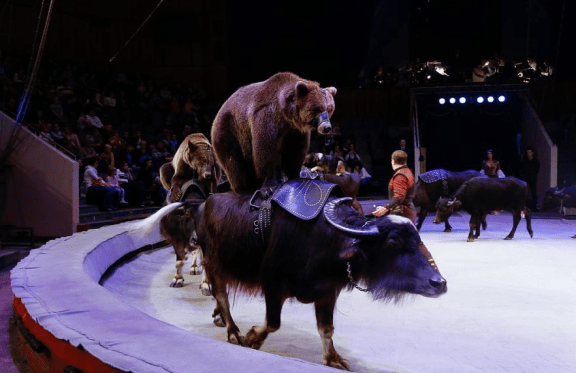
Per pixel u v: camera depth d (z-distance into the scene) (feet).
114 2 81.25
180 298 23.11
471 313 19.81
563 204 59.62
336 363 13.74
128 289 25.07
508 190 40.65
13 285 17.44
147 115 72.23
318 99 14.93
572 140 74.74
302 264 13.23
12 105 52.54
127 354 10.63
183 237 25.12
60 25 75.97
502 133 83.05
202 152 23.84
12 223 47.57
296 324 18.84
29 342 14.17
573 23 83.51
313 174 17.03
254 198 14.66
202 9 86.28
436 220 42.24
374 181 75.00
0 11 69.67
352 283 12.87
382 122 79.87
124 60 82.74
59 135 53.72
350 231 12.30
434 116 83.51
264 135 15.70
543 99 77.77
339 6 91.45
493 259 31.91
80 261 21.83
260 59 90.12
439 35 92.58
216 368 9.82
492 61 79.41
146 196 57.93
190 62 86.38
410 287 11.89
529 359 14.79
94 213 49.32
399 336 17.10
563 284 24.70
